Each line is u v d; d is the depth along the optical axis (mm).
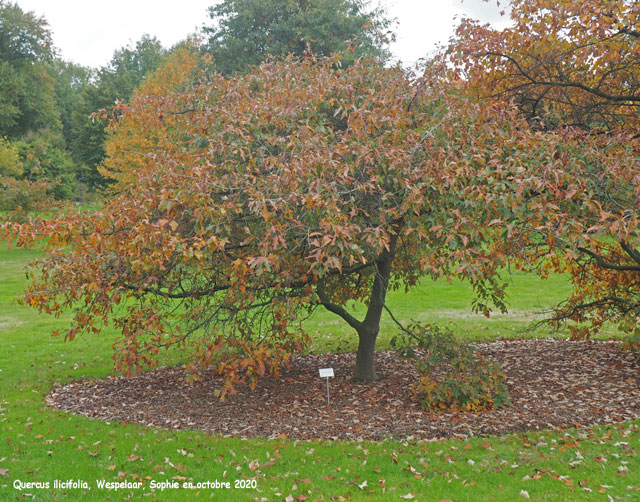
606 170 5910
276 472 5273
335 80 7402
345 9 25031
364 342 8680
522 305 15672
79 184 40500
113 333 13094
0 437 6309
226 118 6879
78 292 6242
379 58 7875
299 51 23938
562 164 5734
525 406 7145
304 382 8766
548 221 5422
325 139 6461
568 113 8695
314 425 6762
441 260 5578
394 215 6043
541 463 5230
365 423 6750
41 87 43406
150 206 5855
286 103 7086
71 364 10312
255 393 8289
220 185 6031
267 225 5684
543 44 8156
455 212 5336
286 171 5473
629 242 5211
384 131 6742
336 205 5551
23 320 14938
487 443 5836
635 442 5637
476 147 6008
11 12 40844
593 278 9328
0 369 9961
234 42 24438
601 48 7586
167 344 6551
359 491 4797
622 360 9328
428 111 7152
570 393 7652
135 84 42469
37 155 36844
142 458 5664
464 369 7426
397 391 8047
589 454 5395
